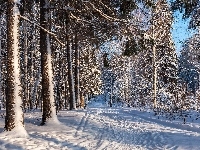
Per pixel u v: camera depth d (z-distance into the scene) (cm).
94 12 1480
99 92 5378
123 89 6600
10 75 1234
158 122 1859
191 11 2012
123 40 1482
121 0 1423
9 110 1233
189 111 2170
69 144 1123
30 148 1031
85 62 4441
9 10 1241
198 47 2986
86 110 2662
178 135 1339
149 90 3784
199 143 1127
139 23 1438
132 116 2194
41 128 1476
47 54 1570
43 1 1533
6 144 1076
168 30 2892
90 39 1606
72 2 1435
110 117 2100
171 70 3759
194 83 4903
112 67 6262
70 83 2842
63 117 1956
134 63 5325
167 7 2430
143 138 1300
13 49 1235
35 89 3297
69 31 1744
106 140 1236
